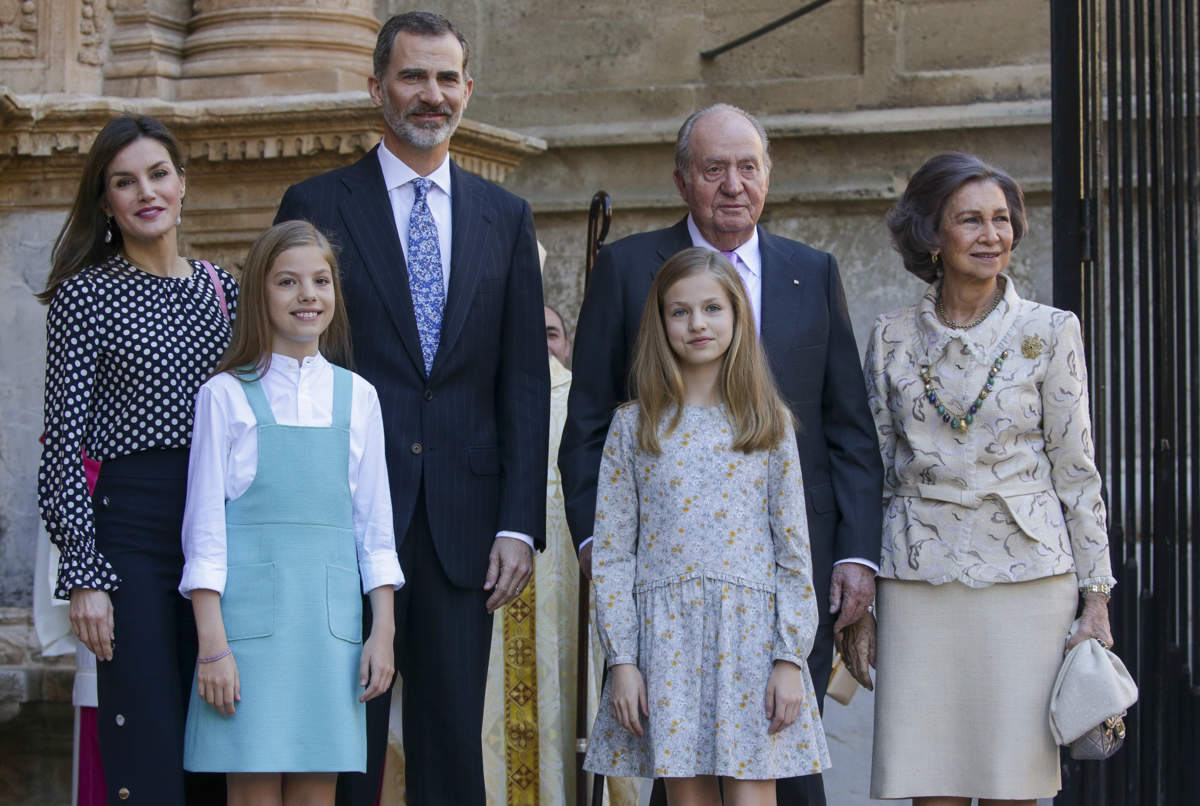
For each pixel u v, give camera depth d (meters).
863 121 8.42
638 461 4.57
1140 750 5.67
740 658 4.41
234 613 4.30
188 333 4.60
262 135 6.84
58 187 7.00
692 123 4.91
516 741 5.83
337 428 4.45
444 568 4.78
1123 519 6.28
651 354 4.57
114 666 4.36
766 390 4.54
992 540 4.72
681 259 4.55
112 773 4.33
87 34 7.17
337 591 4.40
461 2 9.29
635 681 4.44
